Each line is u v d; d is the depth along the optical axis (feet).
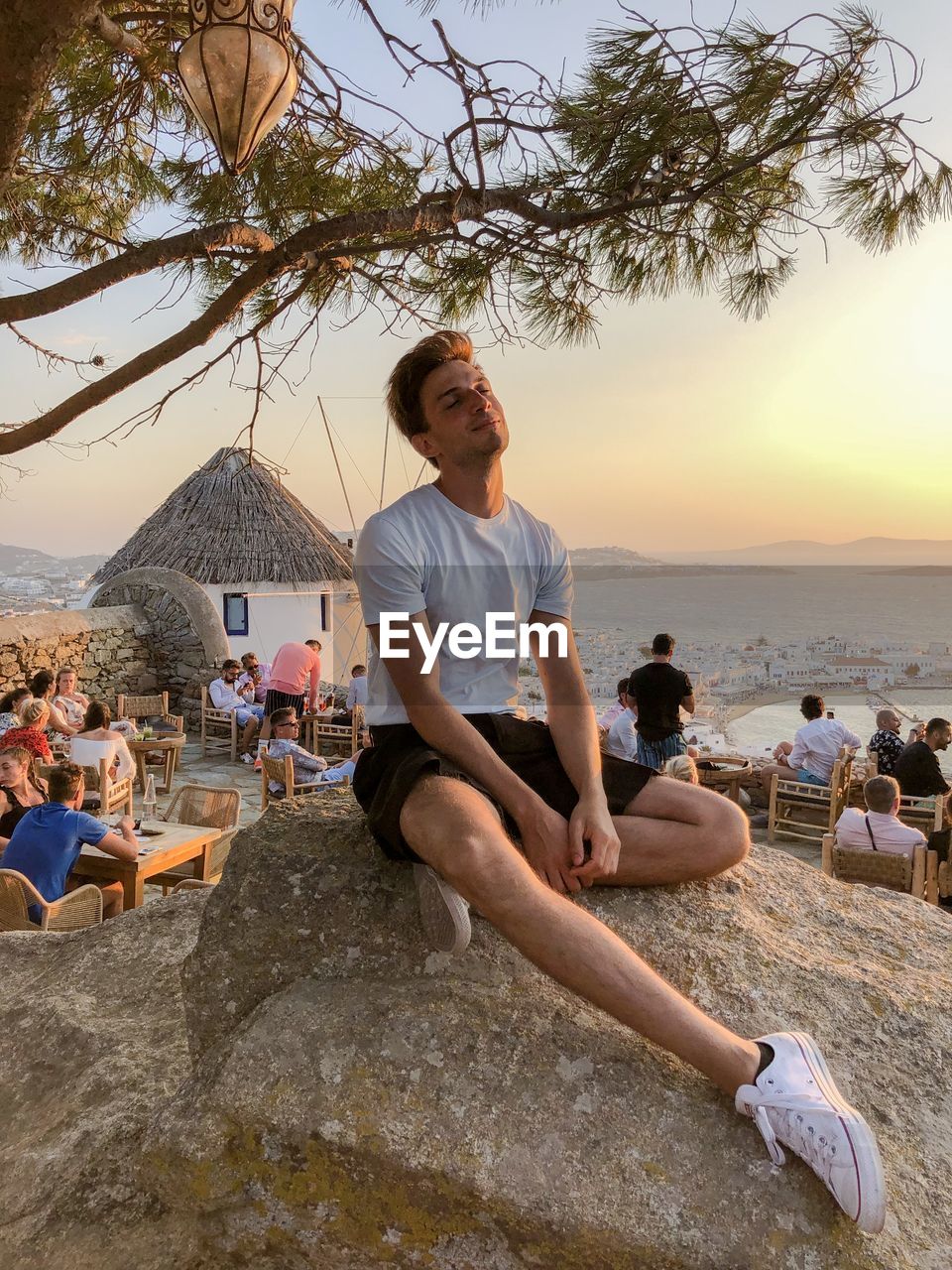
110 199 14.79
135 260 10.62
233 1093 6.08
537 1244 5.49
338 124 12.32
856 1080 6.59
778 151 11.19
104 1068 8.55
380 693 7.38
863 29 9.88
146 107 13.43
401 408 7.40
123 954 10.78
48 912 15.61
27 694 30.07
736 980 7.22
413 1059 6.26
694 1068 6.27
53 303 10.61
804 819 29.66
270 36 8.07
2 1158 7.80
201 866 20.51
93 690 46.09
